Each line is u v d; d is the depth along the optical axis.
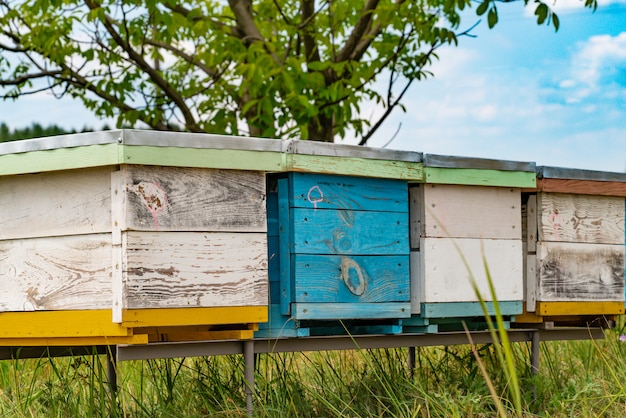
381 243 3.70
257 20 8.28
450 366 4.61
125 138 3.04
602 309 4.42
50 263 3.32
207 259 3.22
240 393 3.83
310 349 3.62
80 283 3.24
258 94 7.18
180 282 3.15
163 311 3.11
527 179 4.14
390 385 4.00
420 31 6.91
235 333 3.34
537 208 4.25
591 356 4.84
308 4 7.44
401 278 3.76
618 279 4.50
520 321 4.32
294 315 3.44
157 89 8.46
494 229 4.05
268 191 3.61
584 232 4.38
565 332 4.48
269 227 3.59
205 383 4.06
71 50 7.50
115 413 3.53
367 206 3.67
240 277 3.29
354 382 4.23
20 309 3.40
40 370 4.85
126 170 3.07
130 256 3.05
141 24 7.35
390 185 3.75
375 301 3.67
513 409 3.73
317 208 3.52
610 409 3.80
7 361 4.70
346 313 3.57
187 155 3.16
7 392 4.22
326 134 7.53
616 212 4.51
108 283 3.17
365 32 7.46
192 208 3.20
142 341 3.10
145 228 3.09
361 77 7.44
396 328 3.78
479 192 4.01
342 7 7.67
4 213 3.44
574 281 4.33
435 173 3.83
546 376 4.32
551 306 4.24
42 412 3.88
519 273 4.11
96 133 3.10
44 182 3.34
